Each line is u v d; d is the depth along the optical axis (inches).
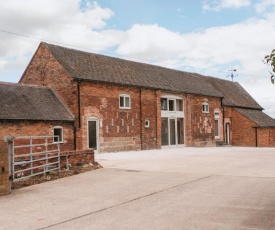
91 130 979.9
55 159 625.6
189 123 1334.9
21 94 893.8
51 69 989.2
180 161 772.6
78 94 945.5
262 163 726.5
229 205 349.4
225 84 1814.7
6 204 377.7
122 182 502.9
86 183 503.5
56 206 363.6
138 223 292.4
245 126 1598.2
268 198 378.3
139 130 1128.8
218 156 903.7
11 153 500.7
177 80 1378.0
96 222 299.3
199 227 276.5
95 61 1110.4
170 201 372.8
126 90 1090.1
